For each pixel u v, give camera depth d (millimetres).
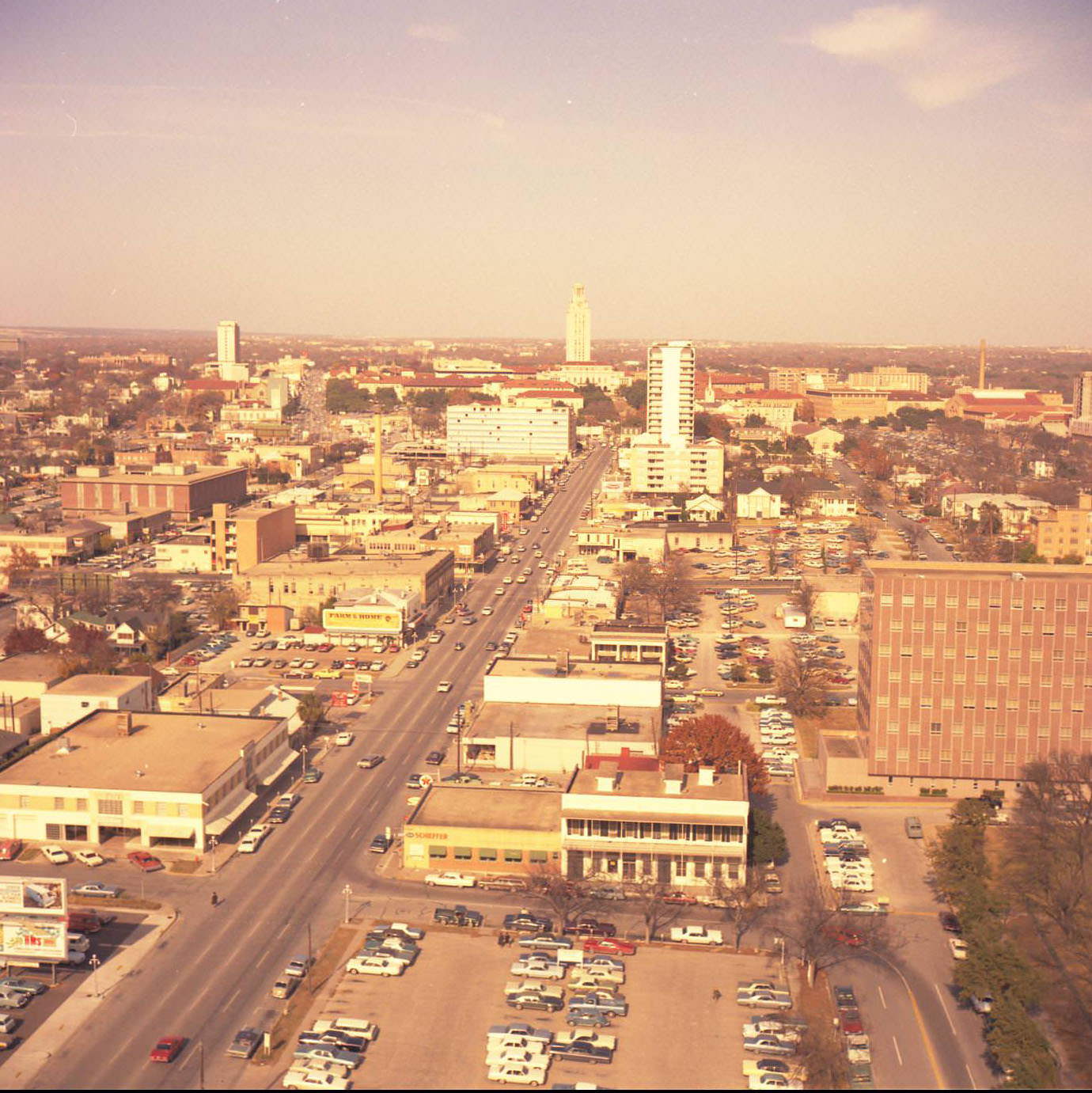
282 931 149375
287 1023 129000
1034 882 161000
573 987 136500
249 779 189625
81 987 135750
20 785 173875
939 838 171000
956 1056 123812
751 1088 118250
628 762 181125
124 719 195000
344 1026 126625
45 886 136250
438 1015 131000
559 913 151125
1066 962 143000
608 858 164125
